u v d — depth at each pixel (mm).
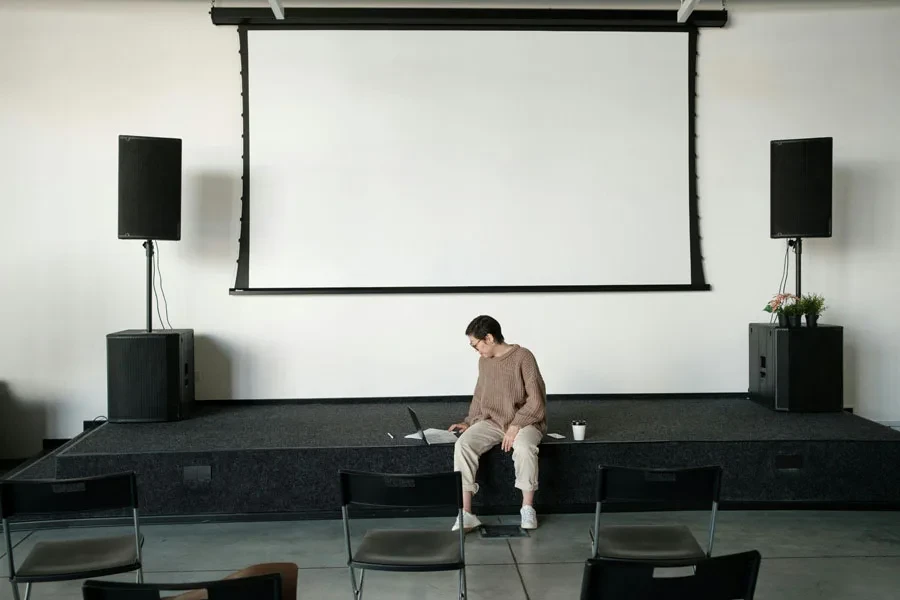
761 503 4656
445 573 3740
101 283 5918
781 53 6059
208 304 5953
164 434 4883
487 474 4523
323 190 5934
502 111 5973
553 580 3635
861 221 6113
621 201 6020
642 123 6016
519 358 4508
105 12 5863
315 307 5973
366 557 2947
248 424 5188
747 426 4992
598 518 3131
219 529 4422
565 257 6012
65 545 3104
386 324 5996
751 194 6066
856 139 6086
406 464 4520
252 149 5910
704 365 6094
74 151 5875
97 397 5941
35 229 5879
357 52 5922
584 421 4727
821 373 5391
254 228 5922
